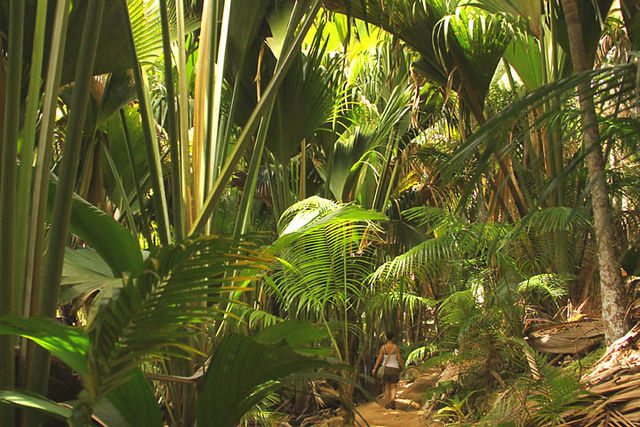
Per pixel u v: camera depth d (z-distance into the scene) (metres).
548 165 5.13
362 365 6.55
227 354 1.97
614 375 3.24
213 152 3.17
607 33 5.62
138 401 2.10
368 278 4.96
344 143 6.52
